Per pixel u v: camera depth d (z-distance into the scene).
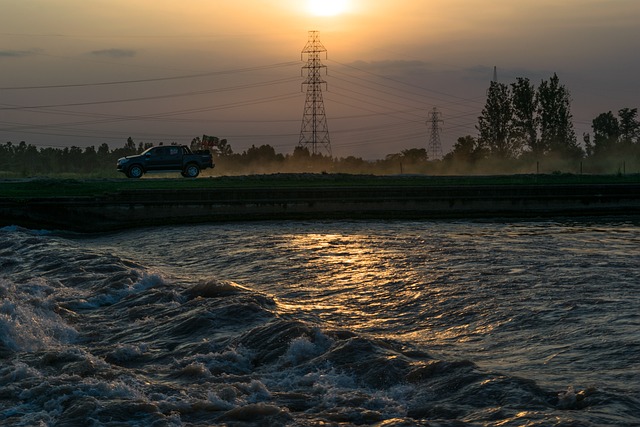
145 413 9.41
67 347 13.13
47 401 9.91
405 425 8.76
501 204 45.62
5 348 12.80
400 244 29.56
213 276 22.75
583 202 46.69
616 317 15.28
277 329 13.16
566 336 13.94
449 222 42.16
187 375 11.35
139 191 42.28
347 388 10.37
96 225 40.94
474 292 18.56
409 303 17.84
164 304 16.64
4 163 167.50
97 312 16.67
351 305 17.92
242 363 11.92
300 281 21.39
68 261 23.91
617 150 118.56
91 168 156.88
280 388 10.58
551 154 108.44
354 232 35.56
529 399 9.53
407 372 10.83
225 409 9.64
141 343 13.55
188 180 53.62
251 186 49.00
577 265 22.80
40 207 40.28
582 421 8.66
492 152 110.19
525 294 18.05
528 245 28.81
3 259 25.70
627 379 10.93
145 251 30.58
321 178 56.72
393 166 105.94
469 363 10.88
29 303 16.25
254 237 33.47
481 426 8.70
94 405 9.54
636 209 46.91
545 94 109.19
